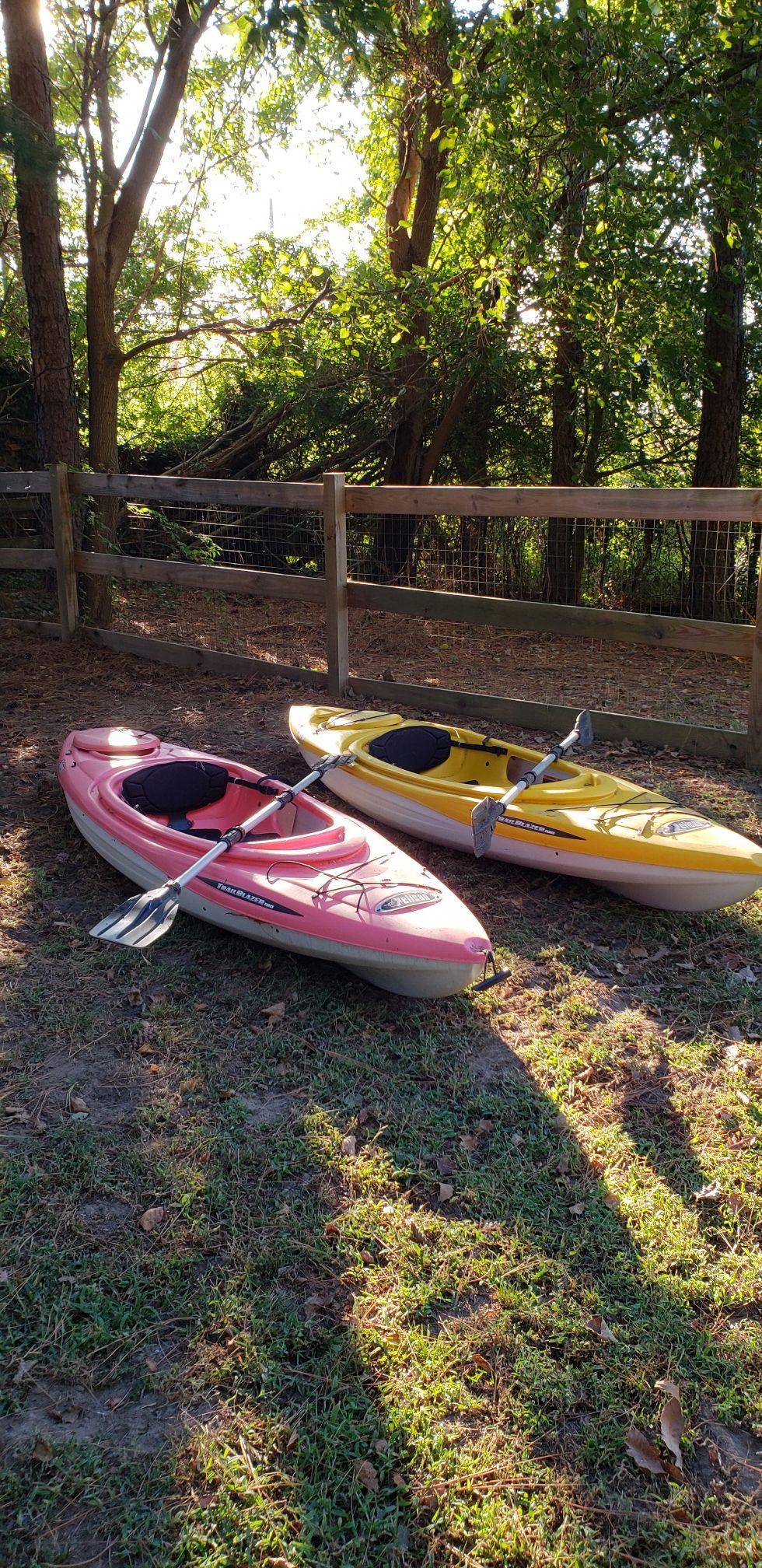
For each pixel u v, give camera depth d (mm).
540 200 11375
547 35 9977
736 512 6426
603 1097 3715
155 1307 2744
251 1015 4113
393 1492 2316
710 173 10742
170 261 15930
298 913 4180
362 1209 3107
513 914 5094
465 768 6316
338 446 16047
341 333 13312
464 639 11578
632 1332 2748
